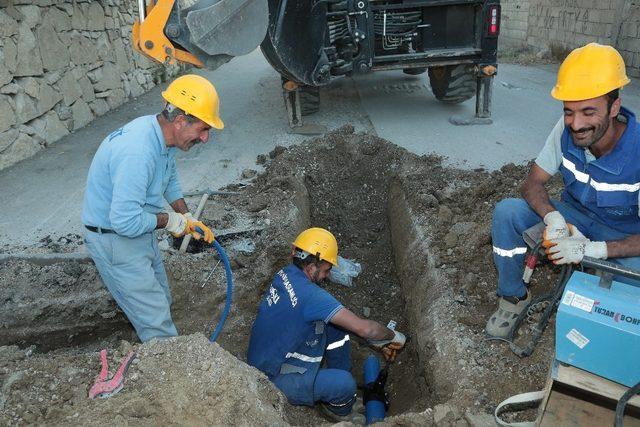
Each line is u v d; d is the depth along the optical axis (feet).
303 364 10.60
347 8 19.53
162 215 9.41
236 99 28.71
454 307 10.78
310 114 24.50
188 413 7.75
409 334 12.69
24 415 7.68
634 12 32.40
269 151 20.06
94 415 7.66
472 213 14.11
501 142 19.66
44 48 21.72
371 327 10.31
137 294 9.73
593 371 6.57
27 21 20.56
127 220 8.64
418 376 11.02
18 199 16.71
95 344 12.59
